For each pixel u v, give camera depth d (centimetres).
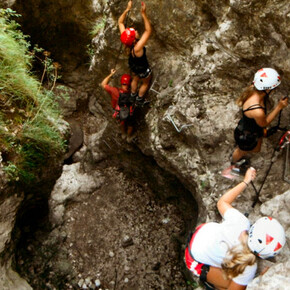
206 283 276
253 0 362
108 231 675
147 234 677
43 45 832
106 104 673
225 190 454
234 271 237
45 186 550
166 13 487
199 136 471
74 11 766
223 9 424
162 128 522
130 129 604
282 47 371
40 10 757
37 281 574
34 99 502
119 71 594
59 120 589
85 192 717
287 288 307
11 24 568
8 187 459
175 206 702
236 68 436
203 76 466
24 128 473
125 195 732
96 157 765
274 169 420
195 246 266
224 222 265
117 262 637
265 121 349
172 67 524
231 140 458
